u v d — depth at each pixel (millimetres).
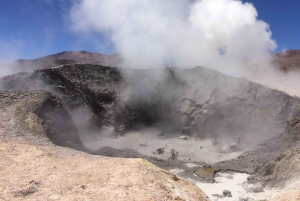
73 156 19297
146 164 17641
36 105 34062
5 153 18328
